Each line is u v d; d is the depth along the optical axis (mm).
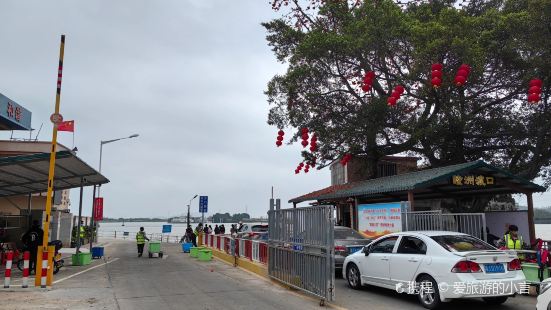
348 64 22609
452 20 19453
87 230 38250
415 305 9117
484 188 17281
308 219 9969
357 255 11148
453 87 19922
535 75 19375
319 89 23609
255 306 9047
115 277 13906
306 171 24828
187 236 31250
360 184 22734
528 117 21797
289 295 10312
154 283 12453
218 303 9391
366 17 21188
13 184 18047
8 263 11430
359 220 17750
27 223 20922
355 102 24328
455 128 21328
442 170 16469
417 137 20859
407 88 21062
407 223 14883
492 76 21188
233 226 31500
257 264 14258
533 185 15828
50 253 11789
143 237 22703
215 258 21109
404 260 9430
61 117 12375
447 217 13750
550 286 7180
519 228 16359
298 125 24250
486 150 23594
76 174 17672
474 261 8320
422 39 19062
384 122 22625
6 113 23547
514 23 18625
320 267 9281
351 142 23672
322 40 20938
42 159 13531
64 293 10711
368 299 9797
